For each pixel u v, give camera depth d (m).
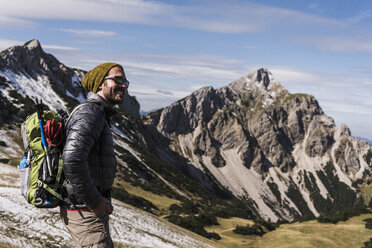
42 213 20.95
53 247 15.15
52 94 180.38
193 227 102.31
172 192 163.00
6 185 30.50
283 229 125.12
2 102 127.12
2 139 109.44
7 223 16.72
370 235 109.38
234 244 100.12
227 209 169.62
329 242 102.62
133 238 29.38
